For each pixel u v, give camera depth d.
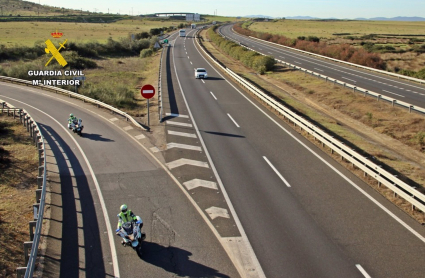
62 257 9.67
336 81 34.19
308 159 16.50
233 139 19.47
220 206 12.31
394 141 20.97
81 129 20.69
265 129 21.25
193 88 34.03
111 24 150.38
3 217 12.10
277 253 9.69
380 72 42.31
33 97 32.47
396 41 75.94
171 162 16.36
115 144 19.06
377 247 9.87
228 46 64.56
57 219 11.66
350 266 9.09
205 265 9.24
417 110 24.23
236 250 9.86
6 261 9.66
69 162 16.62
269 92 32.84
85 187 13.95
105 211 12.08
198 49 71.75
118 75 45.12
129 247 10.09
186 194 13.24
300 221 11.27
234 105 27.33
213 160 16.52
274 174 14.89
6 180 15.12
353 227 10.88
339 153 16.27
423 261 9.26
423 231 10.65
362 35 94.62
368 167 15.12
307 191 13.33
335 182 14.05
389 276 8.70
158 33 105.12
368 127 23.62
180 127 21.78
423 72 39.88
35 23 122.25
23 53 59.06
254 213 11.81
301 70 42.88
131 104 29.72
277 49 69.00
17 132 22.55
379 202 12.42
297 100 31.25
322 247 9.91
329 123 23.58
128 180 14.53
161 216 11.70
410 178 14.80
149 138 19.88
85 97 29.94
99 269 9.16
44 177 12.68
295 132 20.66
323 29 128.75
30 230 10.20
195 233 10.70
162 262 9.39
